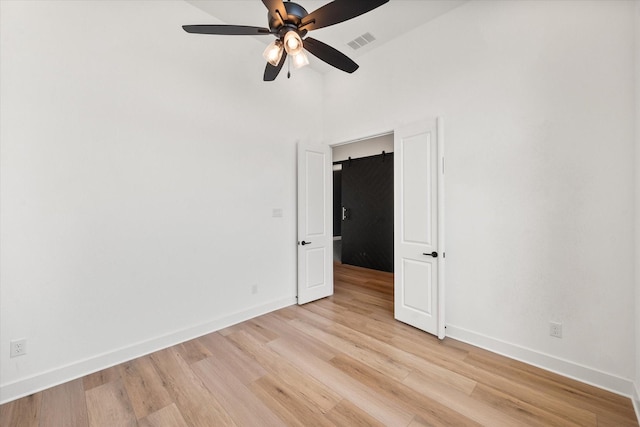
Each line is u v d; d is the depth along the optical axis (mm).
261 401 1763
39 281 1893
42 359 1901
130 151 2268
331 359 2240
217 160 2805
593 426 1547
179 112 2543
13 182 1801
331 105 3768
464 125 2518
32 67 1859
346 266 5793
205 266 2721
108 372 2080
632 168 1781
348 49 3236
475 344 2459
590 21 1915
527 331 2195
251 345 2477
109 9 2172
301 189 3484
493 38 2340
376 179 5457
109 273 2174
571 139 1995
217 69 2805
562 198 2035
